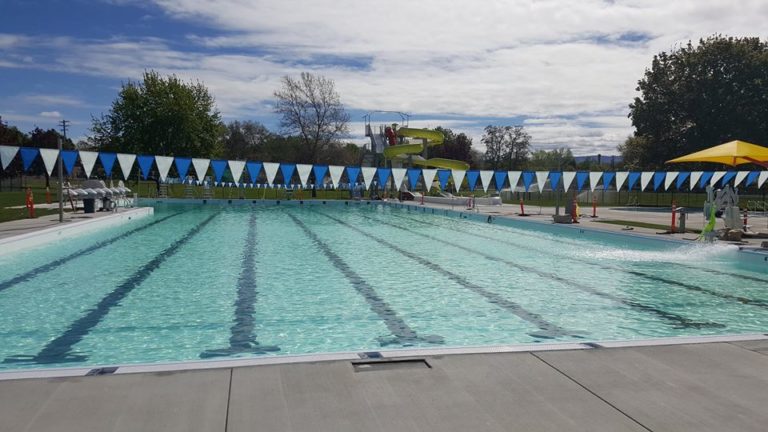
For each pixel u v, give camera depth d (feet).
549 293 27.45
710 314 23.31
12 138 154.92
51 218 56.90
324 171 73.36
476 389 11.64
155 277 30.78
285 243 46.83
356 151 239.50
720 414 10.55
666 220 66.39
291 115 161.07
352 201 116.67
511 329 20.81
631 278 31.53
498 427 9.89
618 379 12.32
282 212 87.76
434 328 20.90
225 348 18.24
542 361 13.48
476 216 77.77
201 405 10.56
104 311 23.07
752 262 36.86
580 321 22.09
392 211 95.14
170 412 10.22
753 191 120.78
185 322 21.43
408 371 12.67
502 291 27.89
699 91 114.73
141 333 19.86
